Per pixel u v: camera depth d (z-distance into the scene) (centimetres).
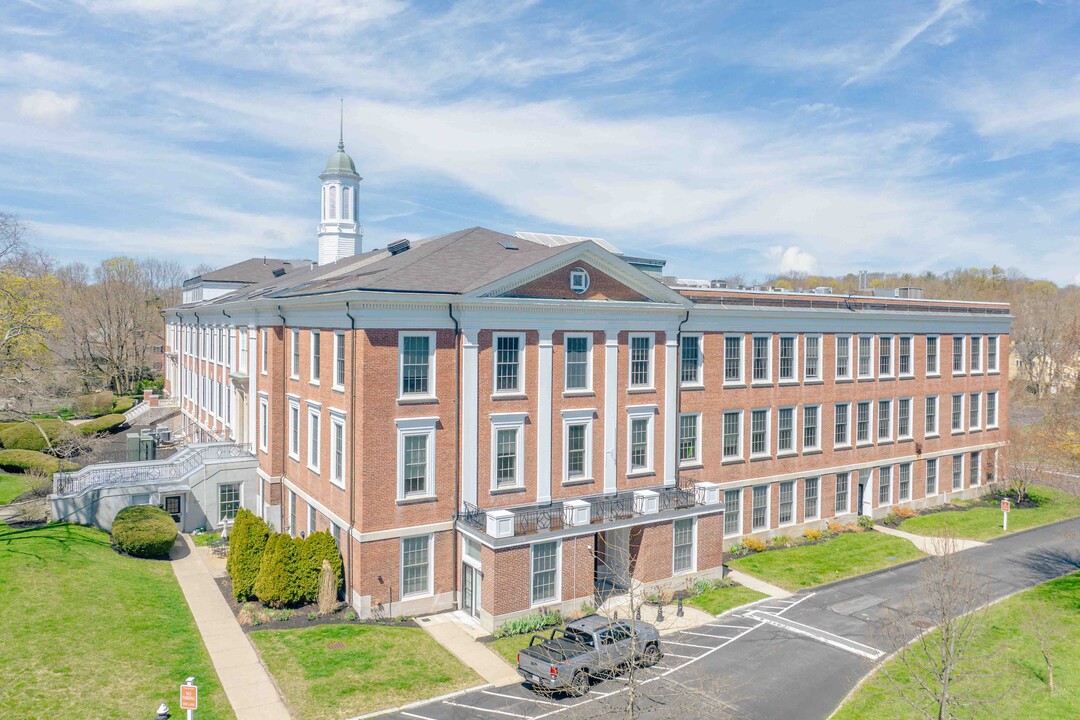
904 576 3350
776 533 3916
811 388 4044
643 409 3338
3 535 3181
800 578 3309
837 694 2197
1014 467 4956
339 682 2192
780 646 2552
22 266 5231
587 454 3169
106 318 9338
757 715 2077
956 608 2244
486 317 2886
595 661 2162
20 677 2011
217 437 4897
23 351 4647
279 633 2552
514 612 2677
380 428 2705
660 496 3244
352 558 2767
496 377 2939
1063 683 2278
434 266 3031
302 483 3381
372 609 2716
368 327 2670
